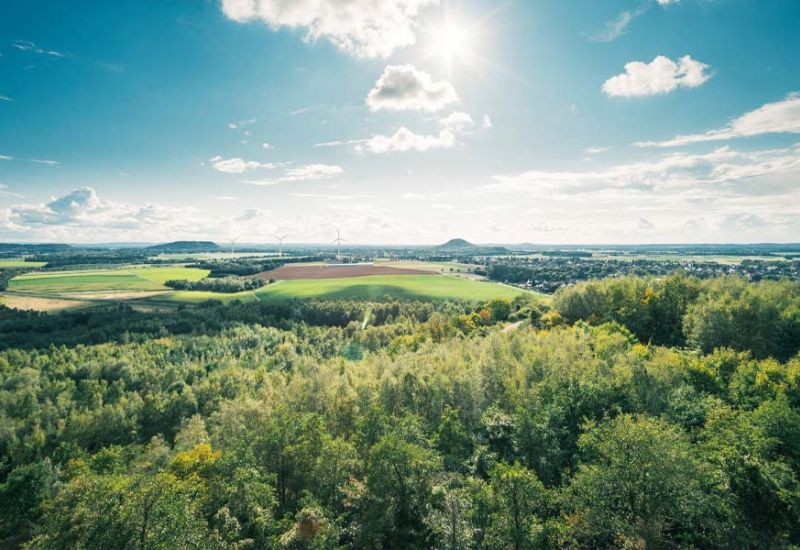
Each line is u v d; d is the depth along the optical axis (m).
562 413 57.88
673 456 40.22
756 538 39.38
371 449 48.91
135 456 80.88
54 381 128.38
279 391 93.38
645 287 132.62
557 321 136.25
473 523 41.50
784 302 105.00
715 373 70.50
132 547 37.62
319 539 40.84
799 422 47.69
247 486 45.91
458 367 89.00
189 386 125.31
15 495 63.06
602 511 41.28
